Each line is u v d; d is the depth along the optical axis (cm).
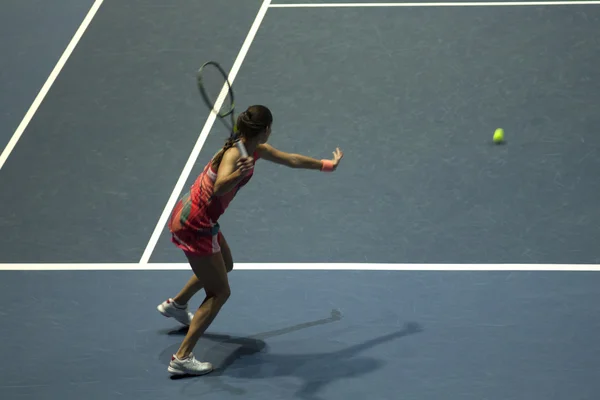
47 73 4400
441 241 3275
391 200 3497
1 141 3956
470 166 3650
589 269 3102
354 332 2858
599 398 2538
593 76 4147
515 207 3422
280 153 2722
